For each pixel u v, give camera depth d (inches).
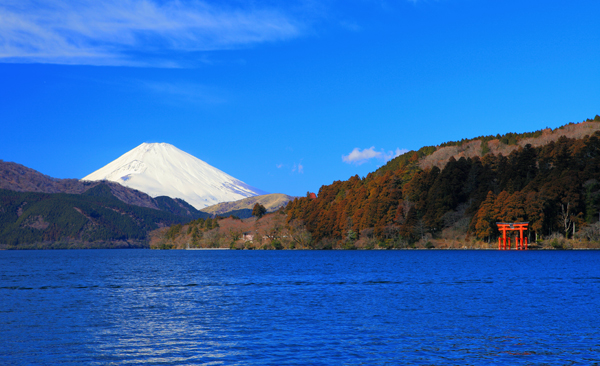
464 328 1363.2
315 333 1314.0
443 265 3880.4
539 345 1173.1
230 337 1280.8
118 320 1540.4
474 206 7057.1
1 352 1148.5
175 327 1419.8
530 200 6382.9
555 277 2760.8
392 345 1179.9
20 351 1157.1
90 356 1112.2
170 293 2261.3
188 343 1221.7
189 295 2174.0
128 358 1095.6
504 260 4343.0
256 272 3531.0
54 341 1253.7
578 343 1189.7
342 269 3673.7
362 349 1145.4
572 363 1033.5
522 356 1082.1
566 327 1370.6
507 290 2207.2
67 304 1908.2
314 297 2043.6
